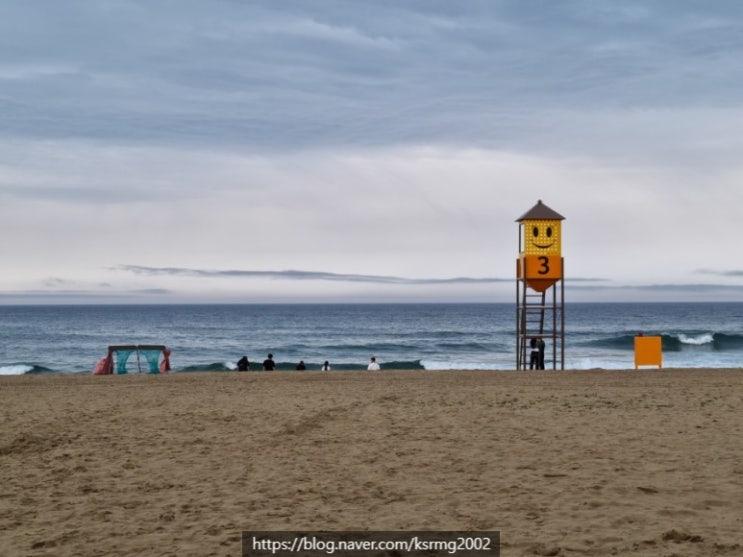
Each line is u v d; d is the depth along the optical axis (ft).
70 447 37.29
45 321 408.46
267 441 38.09
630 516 22.31
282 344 226.99
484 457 32.78
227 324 370.12
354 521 23.02
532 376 74.02
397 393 58.75
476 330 302.66
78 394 60.95
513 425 41.86
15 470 31.99
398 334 278.05
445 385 65.21
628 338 198.80
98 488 28.48
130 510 25.07
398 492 26.73
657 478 27.63
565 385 64.28
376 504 25.11
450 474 29.53
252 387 65.10
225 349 207.51
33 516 24.50
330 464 32.09
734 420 42.50
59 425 44.19
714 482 26.78
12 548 20.79
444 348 202.59
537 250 89.35
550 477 28.43
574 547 19.40
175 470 31.58
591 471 29.17
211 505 25.49
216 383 69.46
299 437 39.11
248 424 43.83
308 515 23.89
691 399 53.01
